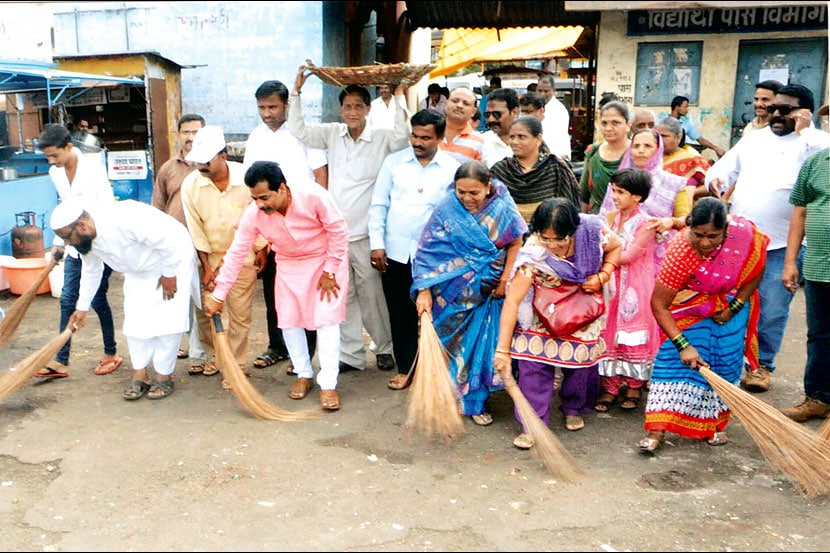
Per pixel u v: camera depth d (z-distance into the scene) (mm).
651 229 4270
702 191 5047
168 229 4484
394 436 4133
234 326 4977
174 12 10664
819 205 4074
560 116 5953
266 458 3846
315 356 5574
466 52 14430
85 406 4551
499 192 4117
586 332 3928
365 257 4949
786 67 9562
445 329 4246
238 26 10586
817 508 3359
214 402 4637
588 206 5480
